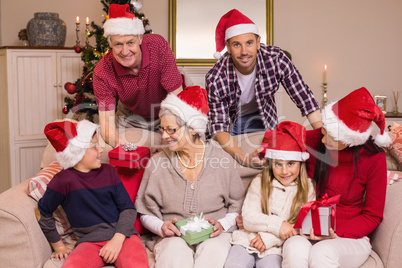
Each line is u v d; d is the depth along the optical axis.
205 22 4.21
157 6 4.19
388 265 1.70
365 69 4.50
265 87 2.31
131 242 1.76
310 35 4.42
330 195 1.85
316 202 1.72
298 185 1.87
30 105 3.67
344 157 1.83
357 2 4.43
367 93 1.78
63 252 1.76
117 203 1.84
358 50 4.48
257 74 2.28
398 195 1.82
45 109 3.72
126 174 2.00
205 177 1.91
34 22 3.76
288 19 4.38
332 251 1.62
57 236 1.78
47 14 3.79
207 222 1.79
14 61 3.58
